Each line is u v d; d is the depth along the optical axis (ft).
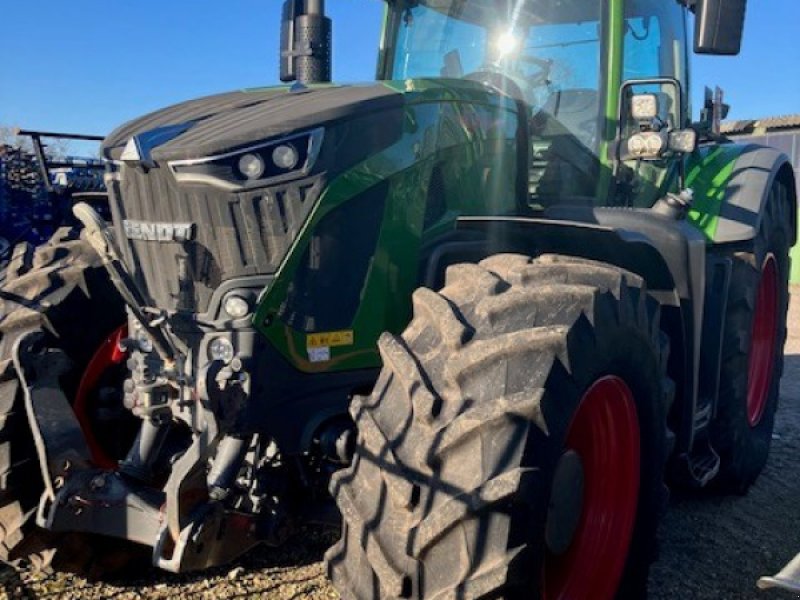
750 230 11.84
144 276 8.63
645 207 12.36
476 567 6.42
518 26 12.21
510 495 6.38
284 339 8.03
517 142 10.53
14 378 9.13
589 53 11.64
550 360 6.91
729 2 10.55
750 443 13.00
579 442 8.04
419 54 13.29
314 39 11.90
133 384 8.75
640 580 8.84
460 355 6.92
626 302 7.85
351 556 6.84
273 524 8.30
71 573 9.91
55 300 9.83
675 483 11.39
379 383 7.35
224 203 7.87
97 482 8.39
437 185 9.33
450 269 8.10
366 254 8.46
